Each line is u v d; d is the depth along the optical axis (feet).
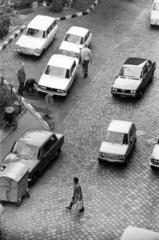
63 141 135.03
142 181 126.93
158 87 161.99
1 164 123.13
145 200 121.60
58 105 152.05
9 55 169.07
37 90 154.30
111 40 182.50
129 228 103.09
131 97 155.22
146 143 139.23
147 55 176.04
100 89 159.53
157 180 127.34
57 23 188.03
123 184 125.90
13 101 149.38
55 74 156.25
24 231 112.06
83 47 169.68
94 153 135.13
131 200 121.39
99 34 184.85
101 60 172.55
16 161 123.85
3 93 149.07
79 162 131.85
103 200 120.98
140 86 155.12
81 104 152.97
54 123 145.07
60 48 169.37
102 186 125.08
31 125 142.41
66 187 124.06
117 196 122.31
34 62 167.02
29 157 125.18
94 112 150.20
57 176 127.13
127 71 158.61
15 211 116.78
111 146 131.23
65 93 153.17
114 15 196.54
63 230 112.78
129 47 179.63
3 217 115.14
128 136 133.08
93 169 130.00
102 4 202.59
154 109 152.35
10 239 109.91
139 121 147.43
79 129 143.64
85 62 161.68
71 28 176.45
